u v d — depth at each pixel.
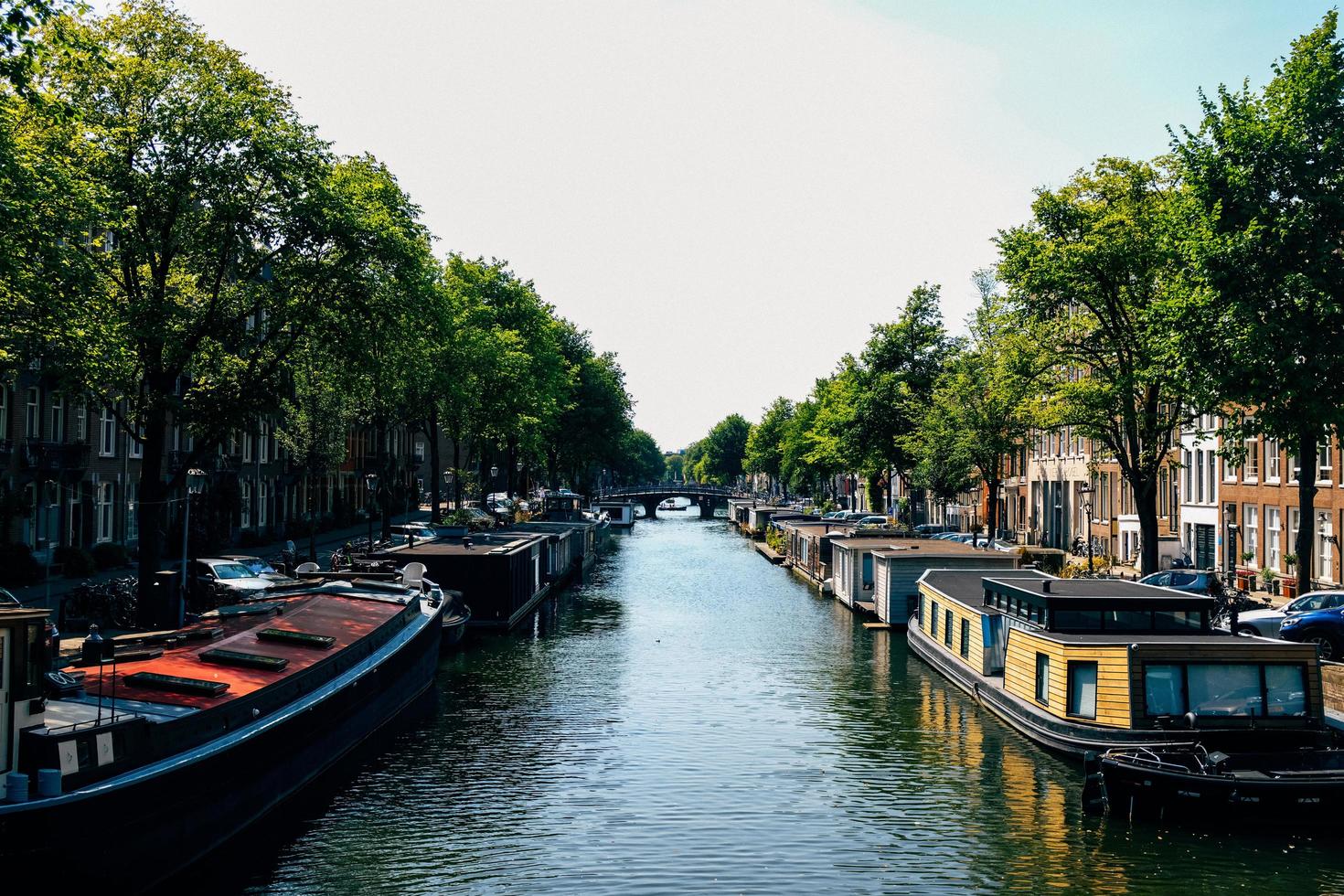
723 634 38.16
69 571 37.09
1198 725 18.83
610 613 43.78
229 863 15.59
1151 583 33.97
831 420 72.38
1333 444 38.56
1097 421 36.78
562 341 94.44
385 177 35.44
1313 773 16.92
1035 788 19.36
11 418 37.00
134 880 13.31
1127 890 14.80
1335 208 26.75
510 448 81.88
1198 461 50.06
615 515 122.62
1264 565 43.31
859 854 16.20
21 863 11.85
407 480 86.31
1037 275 36.06
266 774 16.86
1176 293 29.02
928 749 22.16
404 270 30.31
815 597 50.19
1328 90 27.39
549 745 22.50
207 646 19.61
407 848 16.44
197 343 28.62
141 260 28.38
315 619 23.80
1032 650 22.59
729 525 133.88
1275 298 26.91
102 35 26.39
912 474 65.69
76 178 22.17
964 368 56.34
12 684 12.27
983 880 15.23
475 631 37.75
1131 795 17.33
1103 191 36.75
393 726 24.06
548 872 15.46
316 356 32.66
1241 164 27.84
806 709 25.94
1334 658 25.45
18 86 16.19
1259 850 16.16
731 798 18.92
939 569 37.69
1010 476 76.81
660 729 23.95
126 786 12.89
